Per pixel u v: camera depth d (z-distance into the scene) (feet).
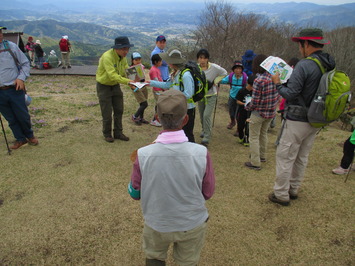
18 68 12.87
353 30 71.61
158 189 4.92
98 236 8.73
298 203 10.75
